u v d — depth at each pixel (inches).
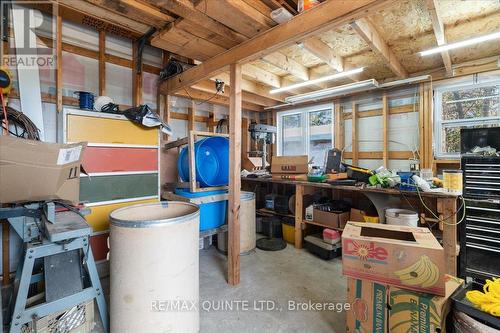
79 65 105.7
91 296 60.5
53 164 57.5
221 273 98.7
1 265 85.0
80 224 55.7
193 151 104.7
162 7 71.6
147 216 72.2
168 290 55.8
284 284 90.0
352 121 166.4
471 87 127.0
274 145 209.6
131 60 122.0
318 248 115.0
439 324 49.6
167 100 133.8
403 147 148.9
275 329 66.6
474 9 85.4
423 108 138.6
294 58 128.0
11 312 61.4
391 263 55.6
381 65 135.0
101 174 93.6
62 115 86.4
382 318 56.6
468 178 83.5
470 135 92.1
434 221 89.1
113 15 91.9
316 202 132.5
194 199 102.7
